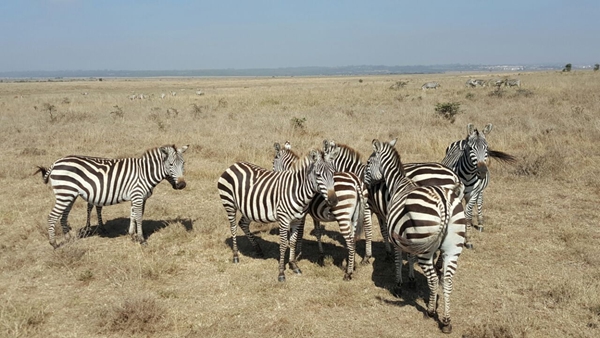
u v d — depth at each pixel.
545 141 13.38
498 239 7.52
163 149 7.40
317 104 27.58
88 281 6.30
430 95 31.34
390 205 5.50
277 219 6.43
